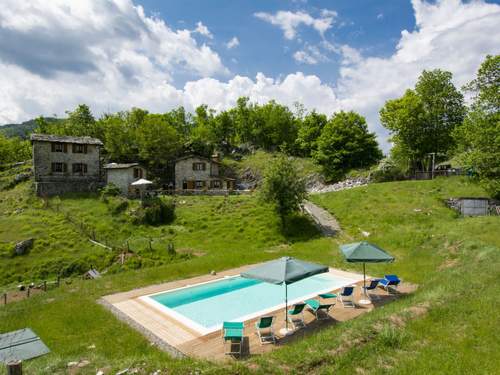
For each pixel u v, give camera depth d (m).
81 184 49.31
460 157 38.19
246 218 39.53
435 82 51.28
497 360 8.68
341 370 8.57
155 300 17.47
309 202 44.91
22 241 32.03
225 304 16.91
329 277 20.92
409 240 26.36
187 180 58.91
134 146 64.56
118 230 37.25
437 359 8.88
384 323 11.10
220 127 90.94
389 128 54.66
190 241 34.78
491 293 13.05
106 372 9.06
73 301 17.28
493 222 26.45
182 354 11.20
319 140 65.56
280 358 9.20
